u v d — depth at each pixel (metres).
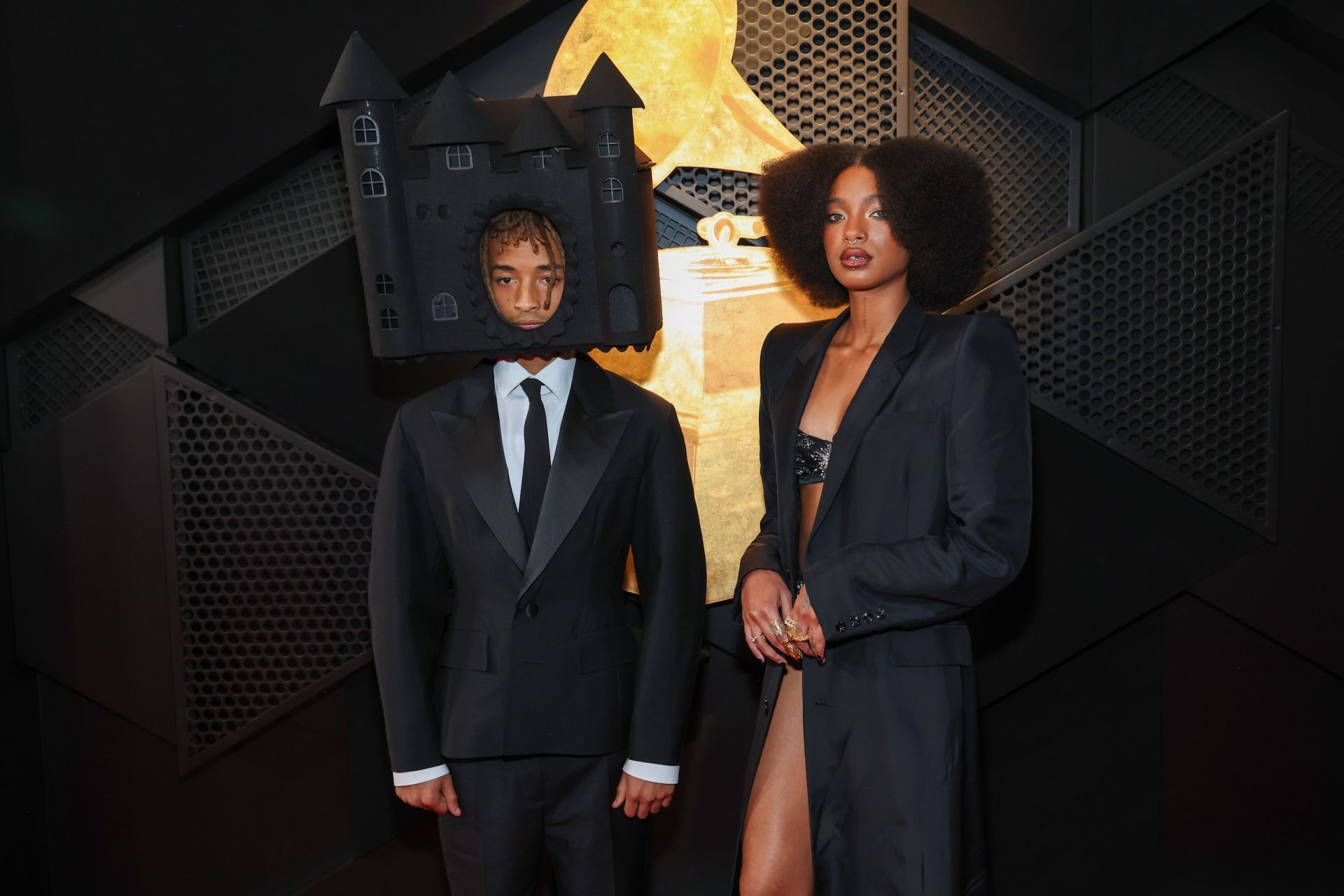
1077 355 2.09
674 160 2.01
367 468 2.12
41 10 2.03
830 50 2.04
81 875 2.24
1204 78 2.09
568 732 1.48
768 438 1.68
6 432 2.18
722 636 2.11
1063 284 2.08
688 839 2.18
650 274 1.51
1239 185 2.03
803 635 1.44
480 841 1.51
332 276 2.07
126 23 2.03
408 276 1.42
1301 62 2.09
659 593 1.52
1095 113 2.07
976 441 1.41
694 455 2.04
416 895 2.19
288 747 2.21
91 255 2.07
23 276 2.08
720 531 2.05
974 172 1.58
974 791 1.48
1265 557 2.09
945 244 1.56
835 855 1.48
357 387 2.08
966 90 2.11
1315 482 2.08
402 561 1.53
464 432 1.51
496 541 1.48
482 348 1.45
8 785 2.15
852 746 1.45
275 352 2.07
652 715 1.50
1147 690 2.17
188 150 2.04
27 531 2.15
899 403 1.46
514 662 1.46
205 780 2.22
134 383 2.10
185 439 2.10
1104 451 2.09
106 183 2.05
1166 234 2.04
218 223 2.14
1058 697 2.19
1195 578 2.09
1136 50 2.03
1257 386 2.07
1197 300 2.06
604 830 1.52
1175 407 2.08
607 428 1.51
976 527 1.37
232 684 2.16
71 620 2.15
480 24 2.00
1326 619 2.09
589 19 1.99
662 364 2.03
